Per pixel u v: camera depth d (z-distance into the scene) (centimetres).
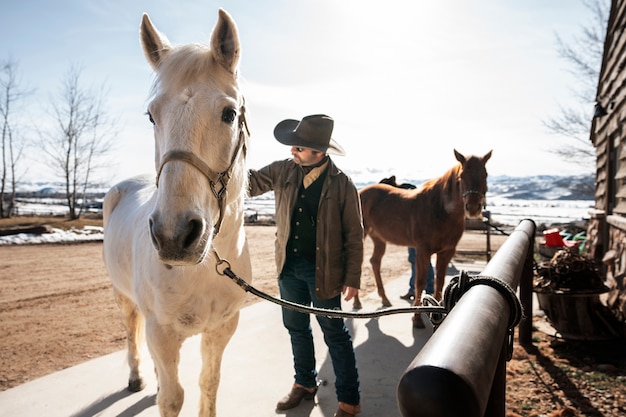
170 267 184
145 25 184
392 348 375
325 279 249
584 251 734
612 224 550
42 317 488
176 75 160
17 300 565
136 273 208
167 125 152
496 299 104
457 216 442
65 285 657
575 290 372
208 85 160
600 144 724
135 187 310
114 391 287
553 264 397
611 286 502
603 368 319
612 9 634
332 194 250
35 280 691
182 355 352
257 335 396
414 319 434
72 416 255
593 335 371
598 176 751
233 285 208
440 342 73
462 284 120
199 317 196
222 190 162
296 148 251
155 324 195
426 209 461
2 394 282
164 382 194
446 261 467
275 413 263
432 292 553
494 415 110
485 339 77
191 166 146
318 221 249
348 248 255
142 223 219
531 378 312
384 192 539
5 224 1577
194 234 141
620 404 268
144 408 266
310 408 270
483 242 1263
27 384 297
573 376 311
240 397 282
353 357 257
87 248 1081
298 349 275
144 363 335
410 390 61
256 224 1934
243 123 184
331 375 318
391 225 508
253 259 938
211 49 168
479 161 432
